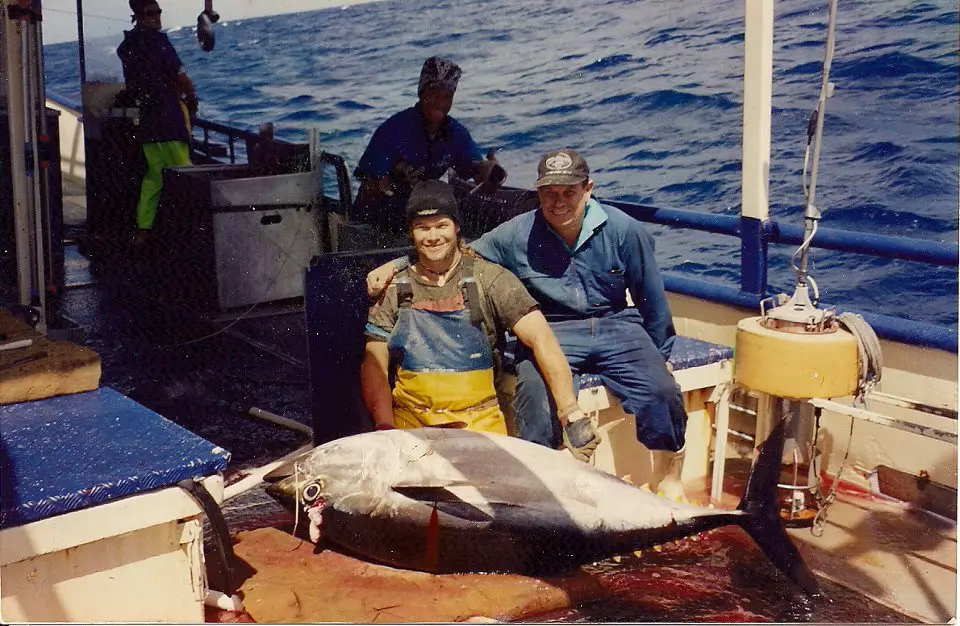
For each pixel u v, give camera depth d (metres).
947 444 3.52
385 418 3.39
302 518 3.21
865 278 7.54
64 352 3.19
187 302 6.08
